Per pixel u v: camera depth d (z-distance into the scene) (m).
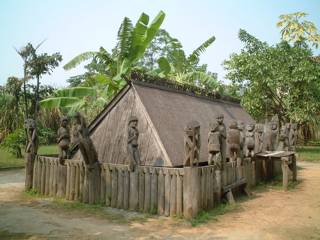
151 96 10.76
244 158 10.84
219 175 8.96
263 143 13.19
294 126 14.95
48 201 9.57
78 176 9.57
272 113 26.42
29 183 10.80
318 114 28.20
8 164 18.44
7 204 9.27
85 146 8.97
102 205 8.94
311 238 6.58
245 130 11.99
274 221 7.74
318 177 14.52
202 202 8.15
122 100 10.77
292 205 9.34
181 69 21.09
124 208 8.58
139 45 17.11
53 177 10.19
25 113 21.38
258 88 24.33
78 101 17.55
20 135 20.92
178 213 7.76
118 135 10.41
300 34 18.89
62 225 7.32
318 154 23.59
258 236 6.66
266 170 13.31
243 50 25.08
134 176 8.47
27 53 20.36
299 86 23.53
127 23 16.64
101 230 6.96
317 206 9.23
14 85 20.67
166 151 8.99
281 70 23.19
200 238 6.49
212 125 9.04
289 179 13.14
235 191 10.45
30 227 7.17
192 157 7.68
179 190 7.78
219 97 16.14
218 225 7.36
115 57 18.52
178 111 11.32
